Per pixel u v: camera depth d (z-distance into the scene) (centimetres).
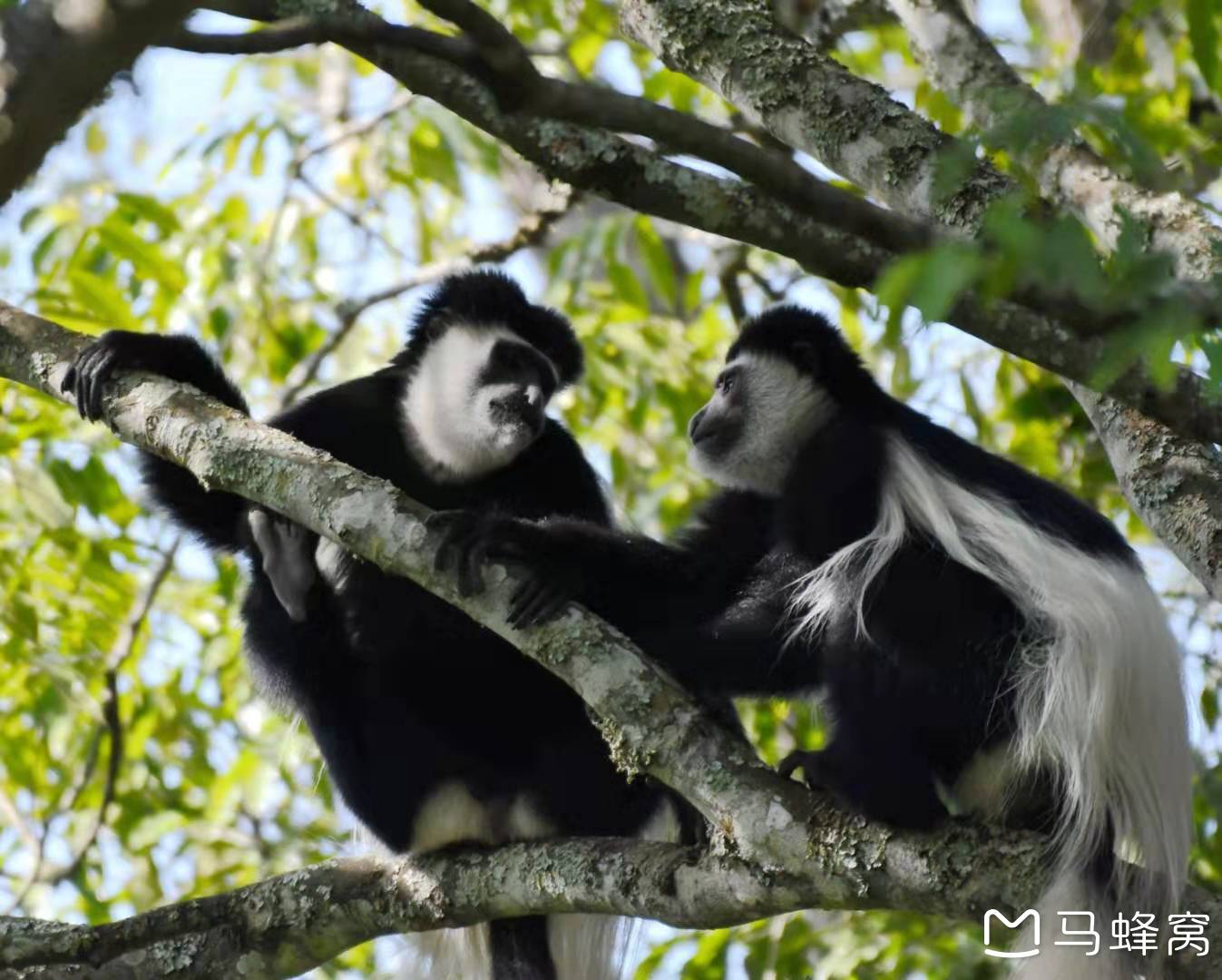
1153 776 766
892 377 1305
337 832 1362
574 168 727
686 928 692
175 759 1416
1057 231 480
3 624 1215
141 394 771
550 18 1471
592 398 1361
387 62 727
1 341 816
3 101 387
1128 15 1151
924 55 939
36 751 1316
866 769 710
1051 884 669
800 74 863
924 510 802
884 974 1020
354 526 706
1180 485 746
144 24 391
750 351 941
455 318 1052
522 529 805
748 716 1233
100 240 1208
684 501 1352
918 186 810
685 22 901
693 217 726
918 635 770
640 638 857
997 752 767
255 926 775
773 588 861
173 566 1308
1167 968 672
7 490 1227
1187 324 478
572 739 919
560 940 955
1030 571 784
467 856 766
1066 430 1261
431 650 923
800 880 652
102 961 762
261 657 943
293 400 1245
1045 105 518
